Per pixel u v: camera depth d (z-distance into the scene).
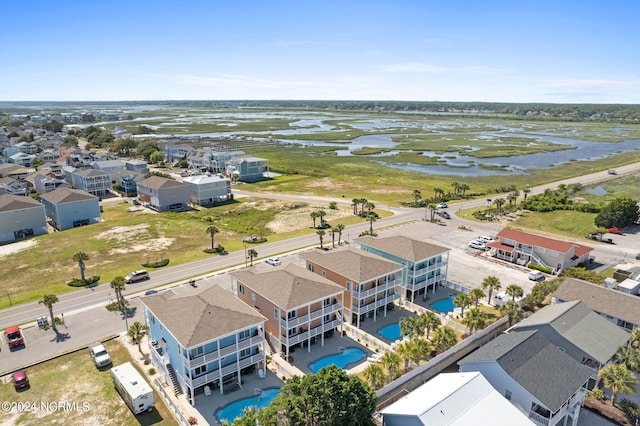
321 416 32.66
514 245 80.12
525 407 37.47
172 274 73.56
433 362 46.94
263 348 45.75
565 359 41.19
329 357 49.66
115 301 63.03
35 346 51.59
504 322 56.47
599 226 100.62
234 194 135.62
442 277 68.44
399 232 96.69
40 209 98.00
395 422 34.81
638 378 44.22
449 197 130.25
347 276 55.75
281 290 50.00
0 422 39.28
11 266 77.81
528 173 170.12
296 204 121.69
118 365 47.53
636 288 62.34
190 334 40.81
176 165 184.62
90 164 154.12
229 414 40.50
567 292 56.84
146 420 39.78
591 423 39.53
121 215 113.31
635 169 175.25
